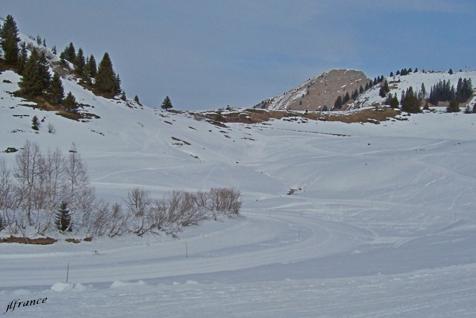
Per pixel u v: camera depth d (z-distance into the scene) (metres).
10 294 10.41
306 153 75.50
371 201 46.59
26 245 22.30
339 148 79.44
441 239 26.95
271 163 68.75
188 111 109.50
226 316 8.34
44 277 15.91
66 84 83.06
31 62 73.69
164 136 74.88
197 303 9.29
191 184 53.12
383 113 129.88
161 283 12.10
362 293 10.11
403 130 113.50
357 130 110.81
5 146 55.75
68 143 62.28
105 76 89.06
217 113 113.25
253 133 92.69
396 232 33.34
